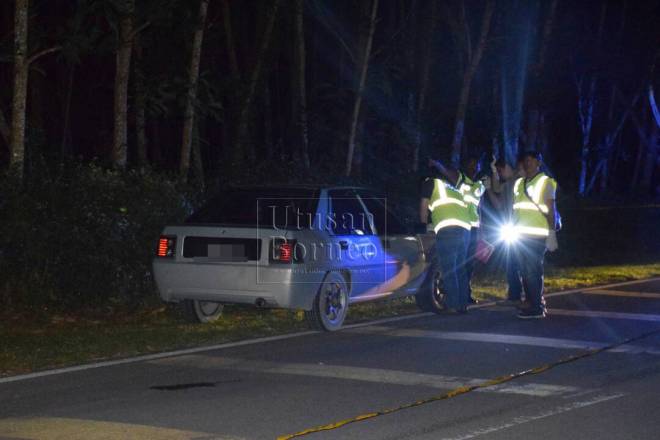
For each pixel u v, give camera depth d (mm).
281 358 11109
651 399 9047
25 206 14242
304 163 24344
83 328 13430
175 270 12844
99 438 7695
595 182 66688
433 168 14773
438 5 35375
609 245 30078
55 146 30281
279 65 43969
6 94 30453
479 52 33250
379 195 14469
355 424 8125
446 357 11172
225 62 39562
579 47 46531
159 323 13914
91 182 15102
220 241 12648
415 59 38094
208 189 17953
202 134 35688
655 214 44344
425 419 8289
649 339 12453
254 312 14812
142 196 15555
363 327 13508
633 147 69000
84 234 14609
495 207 16047
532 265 14172
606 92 57469
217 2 35969
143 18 19172
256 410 8602
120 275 15055
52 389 9469
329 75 40625
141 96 21906
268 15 27156
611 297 17000
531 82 39562
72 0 24766
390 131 31328
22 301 14375
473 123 38844
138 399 9023
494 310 15359
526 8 37969
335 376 10086
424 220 14672
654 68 54188
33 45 18781
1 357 11070
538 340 12375
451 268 14648
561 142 60594
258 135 42562
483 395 9219
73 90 37062
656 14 49312
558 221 14297
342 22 32031
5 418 8344
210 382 9789
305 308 12680
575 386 9617
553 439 7680
